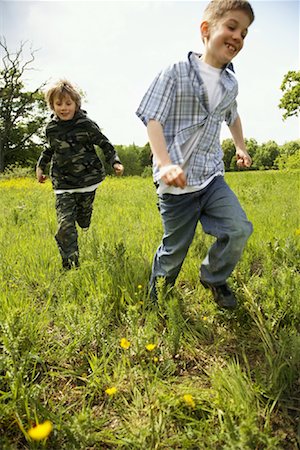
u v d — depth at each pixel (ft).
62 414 5.87
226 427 4.99
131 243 12.57
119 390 6.36
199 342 7.72
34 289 10.07
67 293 9.14
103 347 7.11
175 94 7.67
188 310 8.72
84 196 12.34
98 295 8.55
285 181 42.52
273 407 5.85
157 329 8.11
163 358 7.00
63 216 11.63
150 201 25.94
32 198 29.40
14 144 150.00
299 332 7.73
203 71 7.72
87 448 5.34
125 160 198.39
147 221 17.29
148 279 9.84
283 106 101.65
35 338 7.21
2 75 131.95
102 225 16.48
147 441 5.34
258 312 7.67
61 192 11.93
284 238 13.23
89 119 12.10
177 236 8.36
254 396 5.93
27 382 6.36
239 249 7.63
